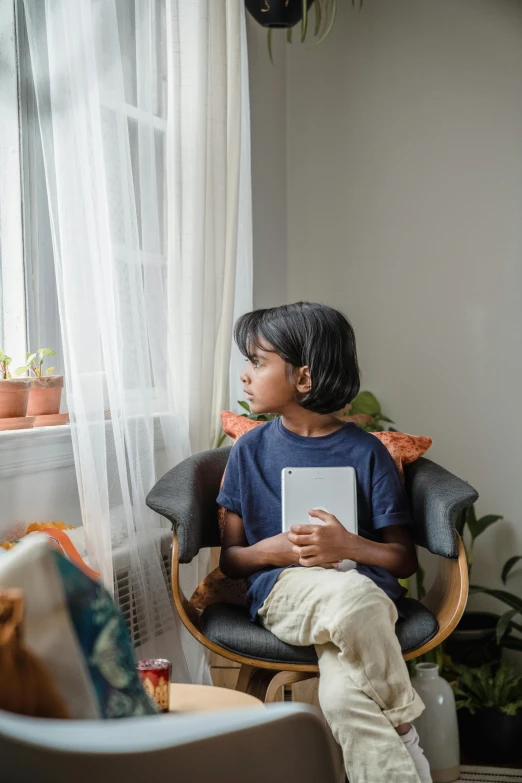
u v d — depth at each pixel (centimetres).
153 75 219
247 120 261
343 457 180
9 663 60
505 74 289
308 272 316
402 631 163
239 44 243
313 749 63
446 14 295
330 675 149
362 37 305
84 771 54
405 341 303
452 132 295
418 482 187
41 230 195
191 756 57
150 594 194
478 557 293
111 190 188
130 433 191
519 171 288
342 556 167
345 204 309
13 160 189
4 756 54
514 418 290
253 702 135
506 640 268
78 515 191
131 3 209
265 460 184
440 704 231
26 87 191
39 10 170
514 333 289
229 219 242
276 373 181
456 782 230
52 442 177
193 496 177
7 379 173
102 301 180
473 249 294
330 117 310
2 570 62
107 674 68
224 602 183
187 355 223
